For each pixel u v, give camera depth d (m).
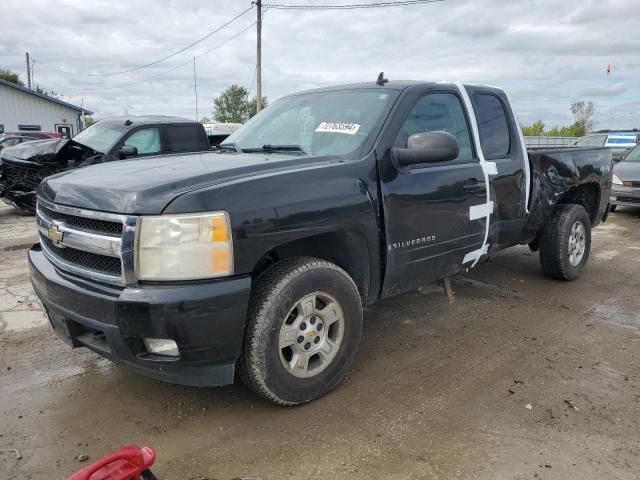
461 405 3.10
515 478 2.45
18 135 20.00
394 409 3.05
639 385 3.35
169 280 2.52
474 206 4.02
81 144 8.77
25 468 2.51
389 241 3.38
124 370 3.49
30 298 4.91
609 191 6.05
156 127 9.19
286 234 2.78
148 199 2.54
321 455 2.62
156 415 2.97
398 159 3.39
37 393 3.20
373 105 3.69
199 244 2.52
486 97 4.46
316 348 3.05
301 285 2.87
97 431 2.82
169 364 2.61
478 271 5.95
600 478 2.45
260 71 26.91
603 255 6.93
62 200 2.87
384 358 3.72
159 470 2.50
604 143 17.14
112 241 2.57
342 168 3.15
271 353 2.81
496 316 4.57
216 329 2.57
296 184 2.88
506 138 4.56
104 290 2.60
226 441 2.73
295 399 2.98
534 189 4.82
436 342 4.01
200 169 2.97
